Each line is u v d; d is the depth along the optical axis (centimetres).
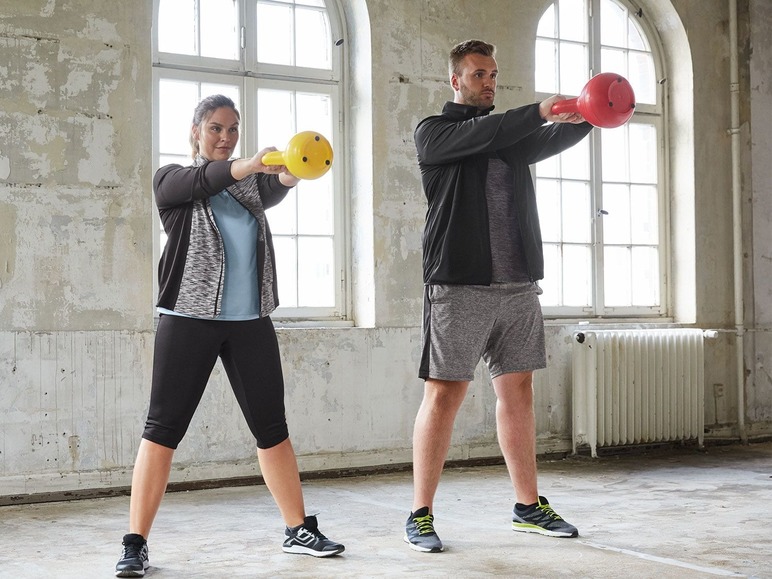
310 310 522
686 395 593
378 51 522
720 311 631
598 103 263
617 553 300
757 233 645
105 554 312
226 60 507
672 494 432
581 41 614
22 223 436
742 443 627
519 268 321
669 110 639
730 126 638
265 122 518
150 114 464
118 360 452
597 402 561
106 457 447
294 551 301
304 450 493
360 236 527
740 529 344
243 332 288
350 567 282
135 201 459
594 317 609
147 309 460
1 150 432
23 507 416
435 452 314
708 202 629
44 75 442
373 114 519
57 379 439
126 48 459
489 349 330
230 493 446
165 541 329
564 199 605
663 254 635
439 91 540
